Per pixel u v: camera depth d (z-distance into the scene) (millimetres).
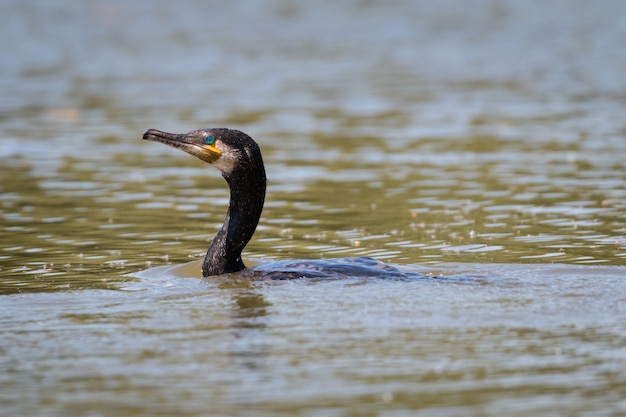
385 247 13359
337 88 28797
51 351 8672
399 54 35156
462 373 7973
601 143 20859
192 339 8875
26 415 7355
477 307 9531
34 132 22844
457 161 19562
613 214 15055
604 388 7660
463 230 14297
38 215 15578
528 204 15914
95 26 40844
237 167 11477
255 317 9414
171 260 12750
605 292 9984
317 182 18062
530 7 46594
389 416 7168
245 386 7770
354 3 47906
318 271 10812
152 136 11633
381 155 20312
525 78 30078
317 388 7703
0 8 44562
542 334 8797
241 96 27516
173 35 39156
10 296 10641
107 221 15172
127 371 8141
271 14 44812
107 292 10758
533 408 7309
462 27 41156
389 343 8633
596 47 35781
